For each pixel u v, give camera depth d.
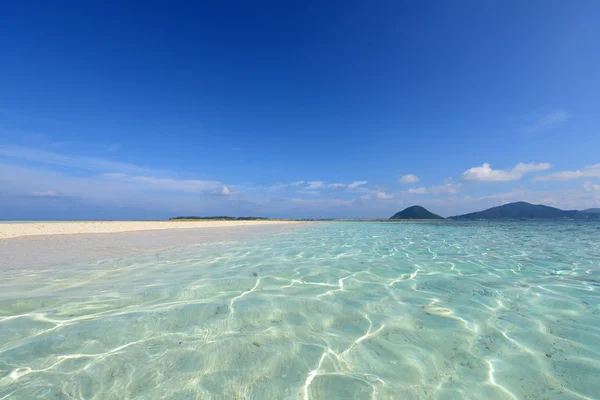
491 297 4.02
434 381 2.08
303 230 21.30
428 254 8.22
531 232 18.14
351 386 2.00
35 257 6.96
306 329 2.92
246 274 5.32
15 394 1.81
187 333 2.77
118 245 9.45
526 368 2.25
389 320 3.18
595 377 2.12
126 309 3.38
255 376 2.09
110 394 1.85
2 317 3.07
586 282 4.88
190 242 10.72
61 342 2.52
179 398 1.83
